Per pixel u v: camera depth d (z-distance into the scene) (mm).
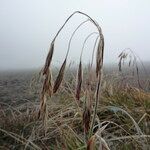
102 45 1965
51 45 1980
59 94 4883
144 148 2670
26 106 5180
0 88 8320
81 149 2652
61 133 3178
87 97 1970
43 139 3395
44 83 1984
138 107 4016
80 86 2006
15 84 9477
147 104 4059
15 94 6941
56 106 4406
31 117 4309
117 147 2980
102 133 3348
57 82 1965
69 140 2910
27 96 6191
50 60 1980
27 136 3689
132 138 2785
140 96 4426
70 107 4117
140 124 3482
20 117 4434
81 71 2010
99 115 3895
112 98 4262
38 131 3623
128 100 4262
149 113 3732
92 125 2193
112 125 3738
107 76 5949
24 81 10328
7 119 4301
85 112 1961
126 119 3611
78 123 3762
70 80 5355
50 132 3516
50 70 1982
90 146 1729
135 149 2764
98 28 1980
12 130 3920
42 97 2018
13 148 3475
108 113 3957
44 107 2043
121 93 4578
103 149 1786
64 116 4164
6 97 6613
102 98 4230
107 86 5043
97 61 1994
